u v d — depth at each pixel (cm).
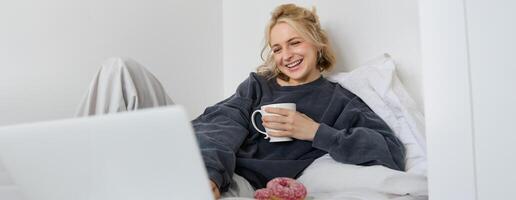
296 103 150
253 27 206
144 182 67
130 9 191
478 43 78
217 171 111
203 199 66
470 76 78
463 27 78
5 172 105
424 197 110
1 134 70
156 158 64
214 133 132
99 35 183
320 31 164
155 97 148
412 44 159
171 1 202
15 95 166
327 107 147
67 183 72
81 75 178
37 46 171
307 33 156
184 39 204
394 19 164
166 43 199
